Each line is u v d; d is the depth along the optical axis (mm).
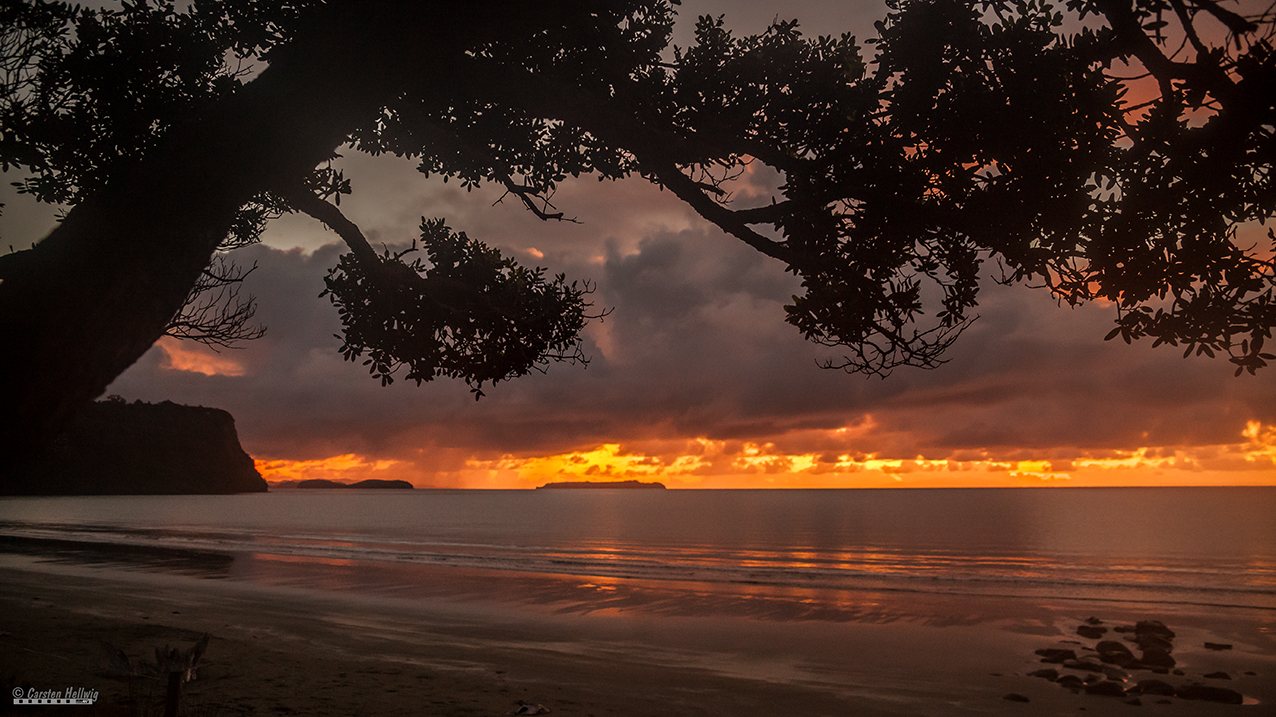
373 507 157875
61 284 2076
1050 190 4520
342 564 32406
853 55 5875
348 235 5484
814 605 20578
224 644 12242
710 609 19891
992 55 4906
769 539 52844
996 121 4641
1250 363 4207
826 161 4824
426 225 7418
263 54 6133
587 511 126875
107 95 5992
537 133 6703
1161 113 3955
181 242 2301
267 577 27062
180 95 6176
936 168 4863
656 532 62531
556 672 12258
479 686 10375
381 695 9219
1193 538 49906
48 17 5551
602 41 5094
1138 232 4312
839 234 5078
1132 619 18391
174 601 20297
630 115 5352
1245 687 11492
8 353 1966
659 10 6051
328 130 2625
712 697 10781
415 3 2553
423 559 35531
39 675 7898
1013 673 12555
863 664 13297
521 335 7133
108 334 2146
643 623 17625
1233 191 4012
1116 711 10242
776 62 5867
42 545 42625
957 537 53469
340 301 6898
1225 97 3445
